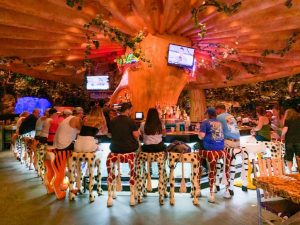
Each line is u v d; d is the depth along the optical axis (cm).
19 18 651
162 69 799
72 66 1149
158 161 496
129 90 839
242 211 443
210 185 498
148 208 465
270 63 1091
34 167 784
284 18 672
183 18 700
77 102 1608
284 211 288
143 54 777
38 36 791
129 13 707
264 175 337
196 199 482
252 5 615
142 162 529
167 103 814
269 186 273
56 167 523
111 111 686
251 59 1043
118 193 558
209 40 873
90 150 508
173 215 431
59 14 634
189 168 609
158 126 499
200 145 536
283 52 886
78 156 508
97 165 539
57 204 490
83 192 567
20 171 780
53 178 550
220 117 549
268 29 750
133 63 823
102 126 555
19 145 950
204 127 512
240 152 552
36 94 1571
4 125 1281
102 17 651
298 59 963
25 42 861
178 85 826
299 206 296
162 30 780
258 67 1145
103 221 409
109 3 592
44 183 614
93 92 1259
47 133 679
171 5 626
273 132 721
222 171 580
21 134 837
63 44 911
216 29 773
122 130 481
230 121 545
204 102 1625
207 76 1370
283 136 641
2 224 401
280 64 1073
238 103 1644
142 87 812
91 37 813
